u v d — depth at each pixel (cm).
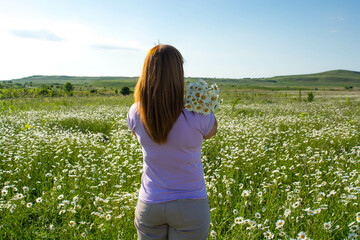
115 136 708
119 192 359
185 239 166
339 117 1107
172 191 162
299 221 296
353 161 474
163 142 157
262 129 828
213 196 342
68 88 4712
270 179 427
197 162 167
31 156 507
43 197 346
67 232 273
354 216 297
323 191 373
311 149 590
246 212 324
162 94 152
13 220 295
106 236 276
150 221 168
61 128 911
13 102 1752
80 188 379
